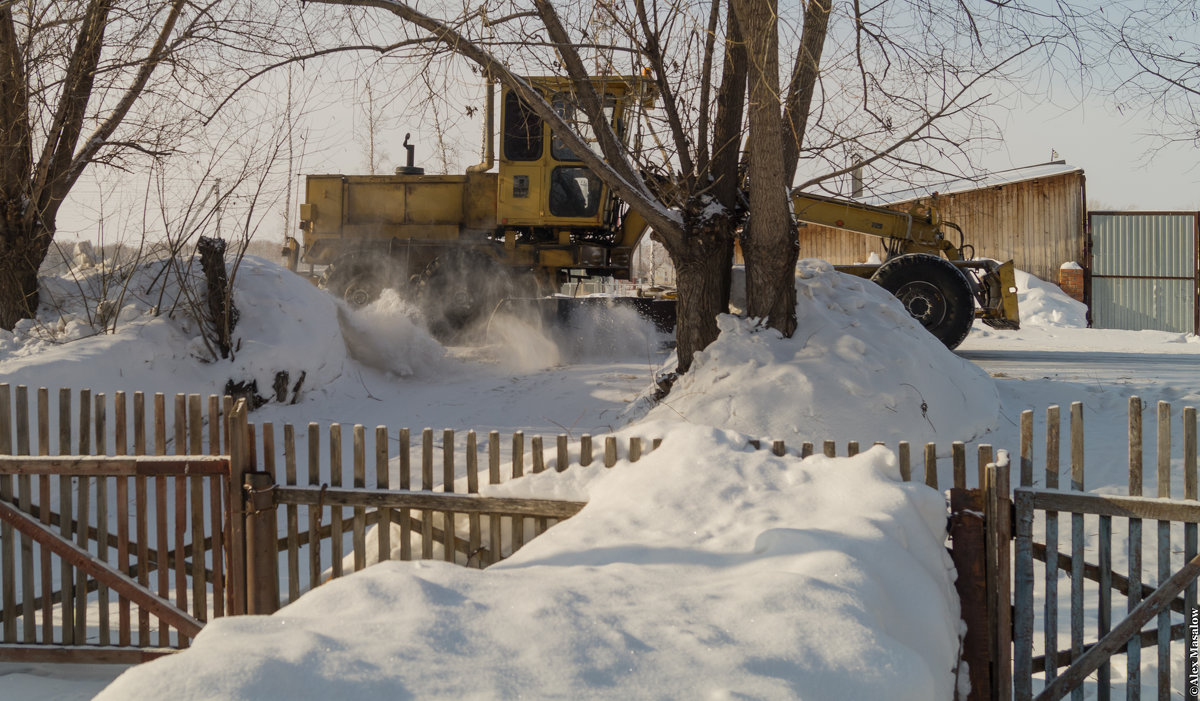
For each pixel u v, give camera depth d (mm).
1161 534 3654
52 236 10359
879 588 3090
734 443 4320
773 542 3406
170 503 7391
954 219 29750
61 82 9992
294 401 10266
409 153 16016
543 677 2338
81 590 4586
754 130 8391
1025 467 3809
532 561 3463
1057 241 28953
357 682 2230
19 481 4625
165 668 2217
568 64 8633
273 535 4449
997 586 3662
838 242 30141
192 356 9703
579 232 14883
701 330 9125
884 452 4035
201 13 9695
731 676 2391
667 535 3689
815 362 8398
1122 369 12633
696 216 9047
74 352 8758
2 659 4574
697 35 8266
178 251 10016
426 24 8062
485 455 8297
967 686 3639
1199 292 28234
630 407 9094
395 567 3102
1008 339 19703
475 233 15547
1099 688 3742
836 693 2414
